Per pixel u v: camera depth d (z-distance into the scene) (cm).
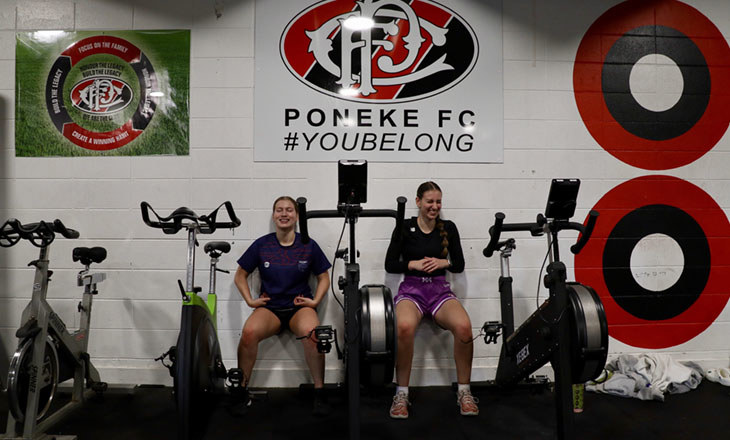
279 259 318
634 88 358
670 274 358
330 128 344
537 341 259
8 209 341
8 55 343
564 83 354
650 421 282
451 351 344
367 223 344
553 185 232
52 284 341
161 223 261
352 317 233
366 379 256
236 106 343
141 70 343
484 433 270
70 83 343
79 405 300
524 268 351
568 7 354
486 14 350
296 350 340
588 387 327
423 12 346
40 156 342
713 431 270
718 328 359
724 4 361
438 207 314
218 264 342
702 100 359
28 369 253
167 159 343
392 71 345
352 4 344
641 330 355
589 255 355
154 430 272
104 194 342
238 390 292
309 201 344
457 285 348
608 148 356
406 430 274
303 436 267
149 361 342
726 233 356
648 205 358
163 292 343
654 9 358
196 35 344
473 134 348
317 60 344
